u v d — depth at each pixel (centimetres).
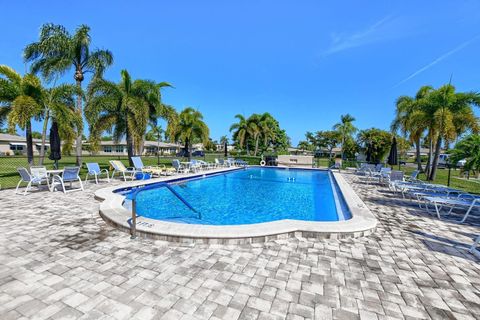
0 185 851
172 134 1834
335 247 375
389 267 313
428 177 1443
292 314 217
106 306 220
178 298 235
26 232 405
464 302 244
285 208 786
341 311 224
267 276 282
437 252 364
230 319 208
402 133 1814
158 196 882
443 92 1338
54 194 720
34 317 204
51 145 916
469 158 882
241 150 3359
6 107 1075
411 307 233
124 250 344
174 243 375
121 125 1577
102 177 1164
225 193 1016
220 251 350
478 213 615
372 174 1391
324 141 5000
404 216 571
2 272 276
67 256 321
